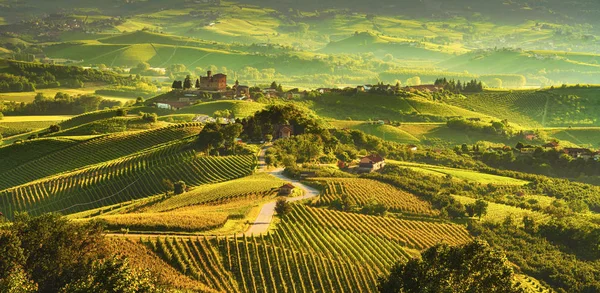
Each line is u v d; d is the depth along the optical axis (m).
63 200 167.62
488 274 69.44
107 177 177.38
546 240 136.00
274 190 156.25
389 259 114.44
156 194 167.38
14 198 168.75
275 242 115.12
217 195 148.00
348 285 103.44
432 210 150.88
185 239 109.56
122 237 105.56
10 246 80.69
